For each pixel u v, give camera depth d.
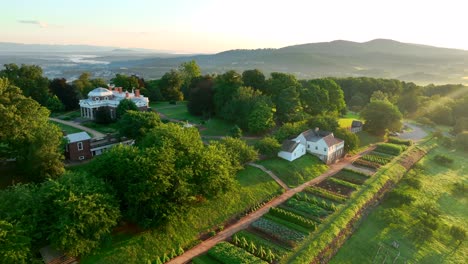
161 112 114.12
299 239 46.94
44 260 36.22
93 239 36.34
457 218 62.75
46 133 53.06
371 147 97.31
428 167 86.06
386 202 64.88
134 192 40.34
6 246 30.55
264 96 98.38
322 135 86.44
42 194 36.72
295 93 100.94
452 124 135.25
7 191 37.41
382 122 105.12
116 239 41.06
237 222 51.16
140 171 41.16
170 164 43.34
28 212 35.03
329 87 117.00
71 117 102.25
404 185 73.19
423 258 49.47
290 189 64.44
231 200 54.66
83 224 34.72
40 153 51.19
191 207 47.78
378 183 68.94
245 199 56.34
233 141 66.88
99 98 103.00
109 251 39.19
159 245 42.31
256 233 48.28
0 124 50.66
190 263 40.88
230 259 41.09
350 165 80.44
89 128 90.75
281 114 101.31
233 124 100.94
